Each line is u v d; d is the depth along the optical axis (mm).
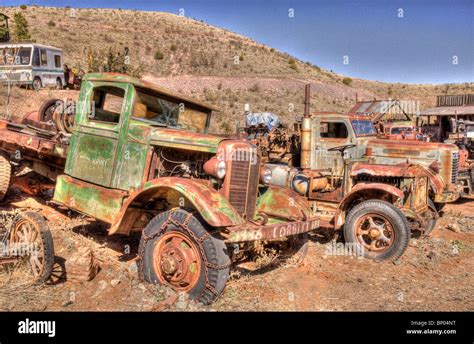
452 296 5469
